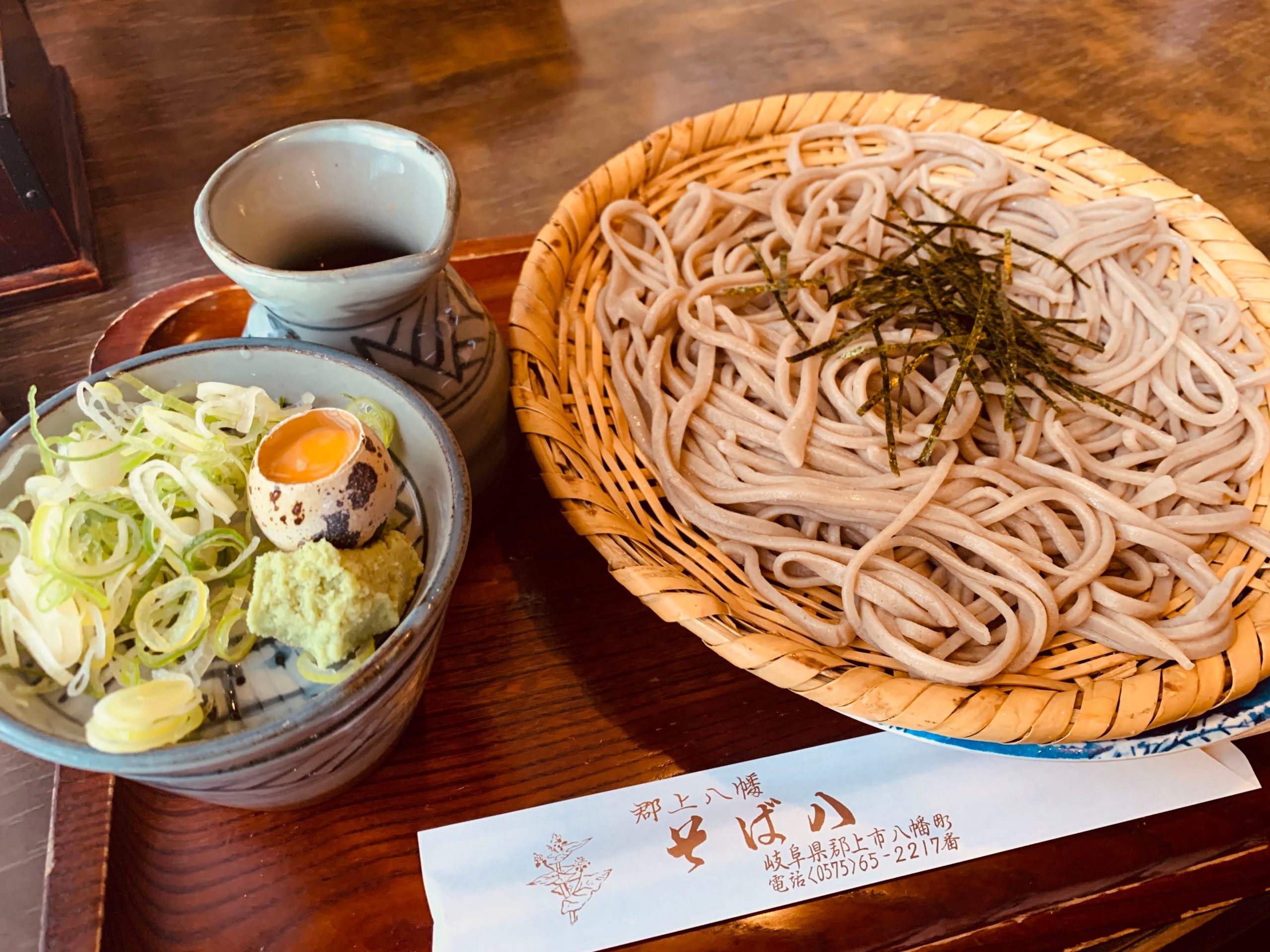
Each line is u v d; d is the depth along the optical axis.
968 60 0.44
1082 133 0.38
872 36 0.46
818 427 0.25
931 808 0.21
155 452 0.20
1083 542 0.24
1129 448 0.25
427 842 0.20
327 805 0.21
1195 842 0.20
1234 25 0.46
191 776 0.16
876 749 0.21
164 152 0.38
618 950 0.19
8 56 0.32
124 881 0.20
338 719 0.16
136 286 0.33
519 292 0.26
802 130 0.32
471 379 0.22
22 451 0.19
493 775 0.21
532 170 0.38
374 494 0.18
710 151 0.32
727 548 0.24
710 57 0.44
